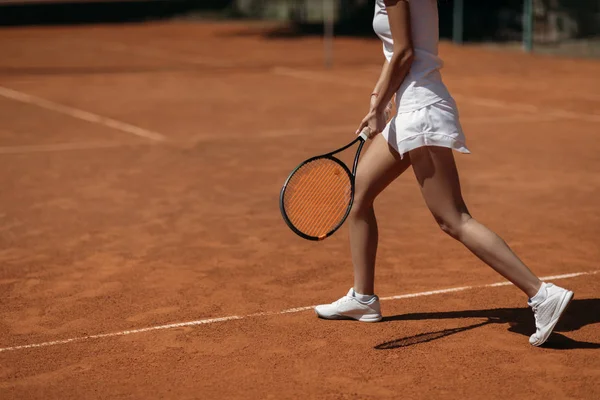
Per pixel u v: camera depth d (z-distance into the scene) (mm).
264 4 44812
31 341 5637
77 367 5195
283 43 32844
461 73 23125
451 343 5484
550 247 7770
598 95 18609
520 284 5211
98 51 30094
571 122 15250
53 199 9859
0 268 7305
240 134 14312
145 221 8844
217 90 20219
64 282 6898
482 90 19688
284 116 16266
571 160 11938
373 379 4957
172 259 7500
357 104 17797
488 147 12977
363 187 5555
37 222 8852
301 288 6656
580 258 7418
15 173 11328
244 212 9172
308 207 5559
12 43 32906
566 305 5121
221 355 5344
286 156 12414
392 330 5730
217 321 5945
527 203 9508
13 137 14141
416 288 6625
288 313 6090
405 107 5230
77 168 11625
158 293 6578
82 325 5918
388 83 5203
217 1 45969
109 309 6234
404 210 9203
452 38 32844
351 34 35750
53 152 12805
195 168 11562
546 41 30109
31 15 42531
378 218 8883
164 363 5234
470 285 6688
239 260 7441
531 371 5043
